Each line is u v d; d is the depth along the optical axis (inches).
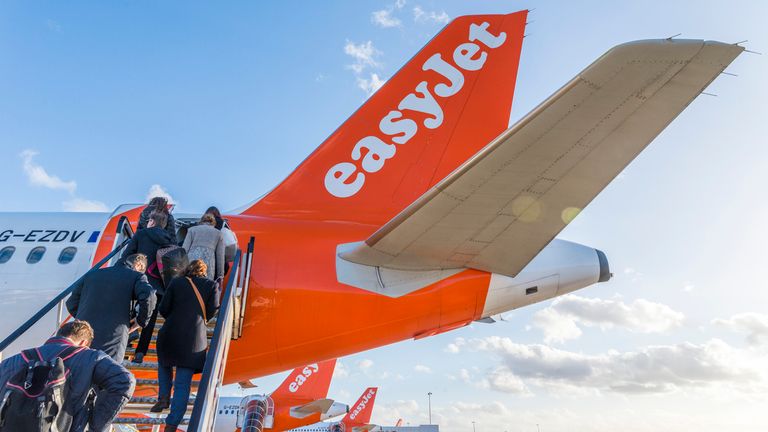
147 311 197.3
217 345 194.1
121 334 193.9
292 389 1355.8
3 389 126.7
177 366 204.8
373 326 322.7
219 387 213.8
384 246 293.0
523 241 276.7
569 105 194.5
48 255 350.3
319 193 381.4
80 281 205.0
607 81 186.4
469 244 283.4
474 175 223.3
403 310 321.1
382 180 382.6
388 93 396.5
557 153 212.4
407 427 2947.8
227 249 288.7
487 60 393.4
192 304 212.2
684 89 188.1
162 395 209.5
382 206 377.1
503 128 387.2
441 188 230.7
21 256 348.2
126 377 145.3
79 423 140.9
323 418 1382.9
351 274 325.1
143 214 286.5
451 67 393.7
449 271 325.4
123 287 200.8
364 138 390.9
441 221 259.0
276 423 1301.7
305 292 319.3
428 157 384.2
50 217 379.6
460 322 335.0
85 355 143.0
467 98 388.2
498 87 390.3
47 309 201.8
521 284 329.1
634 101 192.5
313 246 337.7
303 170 388.2
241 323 299.7
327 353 329.7
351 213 374.3
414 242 284.7
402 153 386.3
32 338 315.9
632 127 201.6
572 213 245.4
